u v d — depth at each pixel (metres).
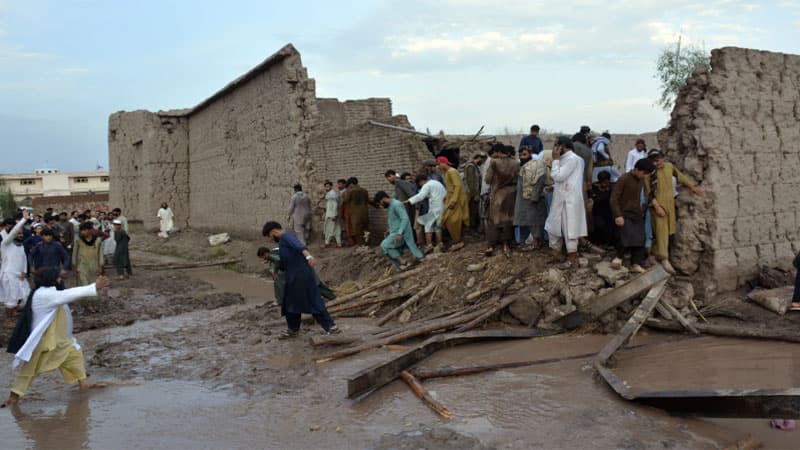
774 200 9.90
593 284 8.55
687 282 9.13
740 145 9.42
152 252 24.47
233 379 7.12
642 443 4.94
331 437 5.29
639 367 6.90
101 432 5.63
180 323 10.77
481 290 9.24
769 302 8.58
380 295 10.33
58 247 11.05
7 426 5.85
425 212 12.28
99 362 8.12
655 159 8.84
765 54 9.81
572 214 8.93
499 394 6.20
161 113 29.78
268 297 13.14
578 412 5.62
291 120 18.09
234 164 23.58
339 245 16.33
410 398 6.19
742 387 6.08
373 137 15.45
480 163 13.16
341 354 7.76
